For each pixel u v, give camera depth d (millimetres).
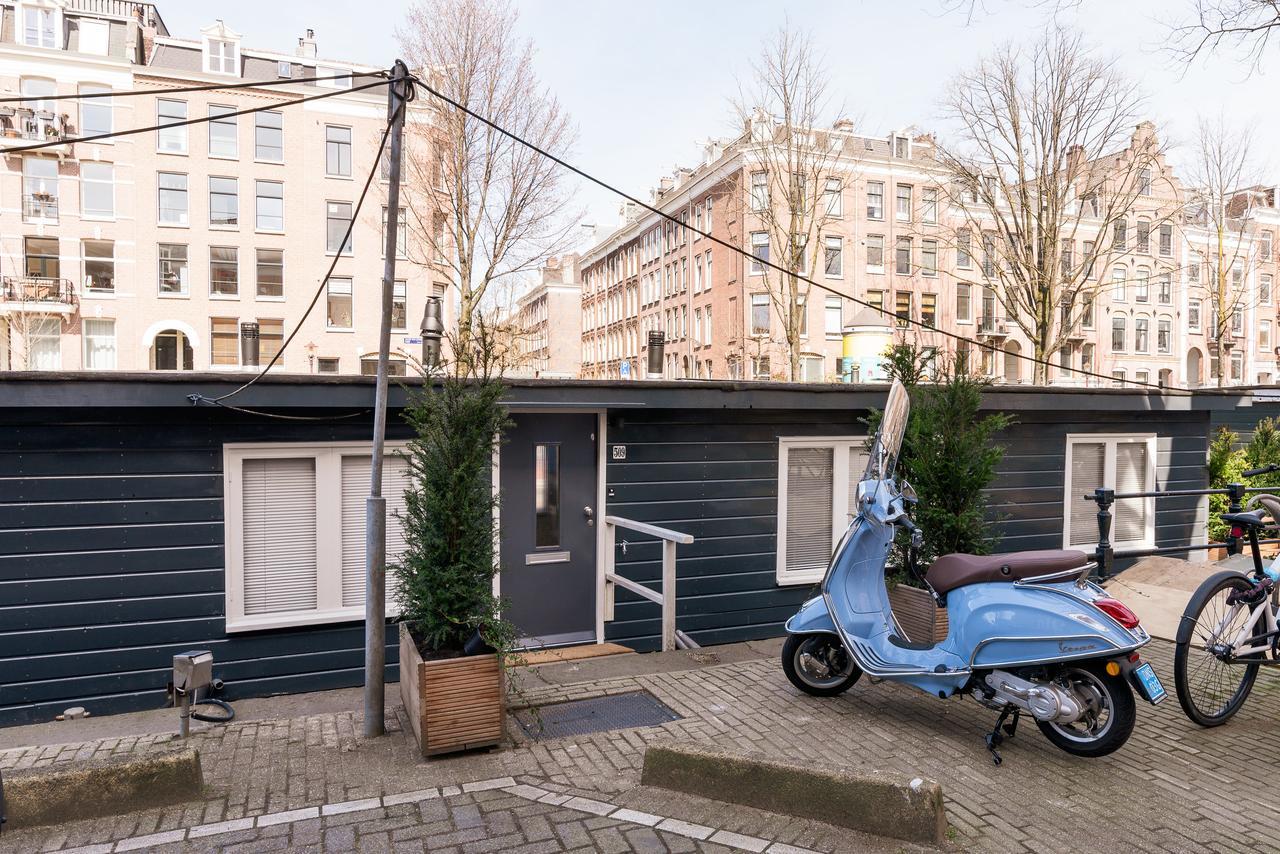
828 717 5137
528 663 6191
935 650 4766
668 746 4113
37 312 32719
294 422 6555
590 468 7641
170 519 6277
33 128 33031
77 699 6074
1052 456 9352
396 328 35438
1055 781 4180
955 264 39375
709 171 39781
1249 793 4047
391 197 4895
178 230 34375
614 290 58188
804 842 3494
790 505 8344
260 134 35125
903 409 5469
